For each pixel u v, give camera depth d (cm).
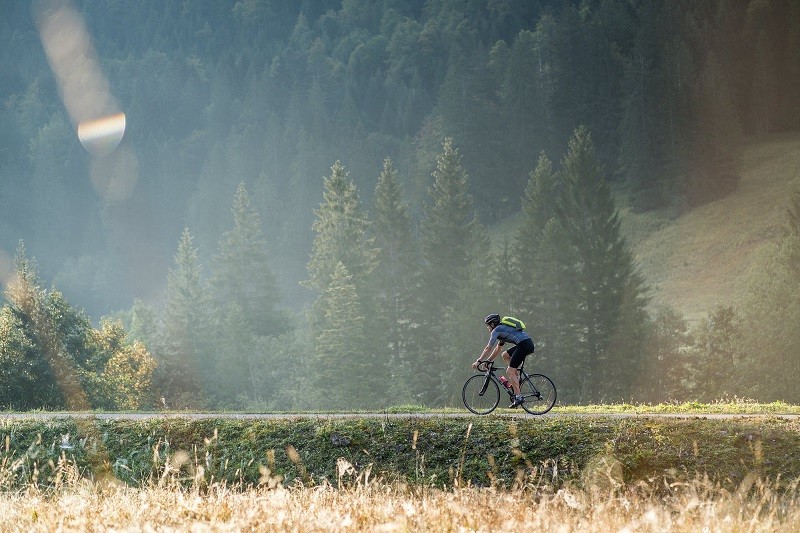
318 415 3706
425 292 16750
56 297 11425
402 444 3134
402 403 13862
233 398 14900
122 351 12800
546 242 14925
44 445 3281
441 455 3055
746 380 11975
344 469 1584
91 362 11544
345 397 13612
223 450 3225
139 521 1233
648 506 1381
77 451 3228
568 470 2844
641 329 13575
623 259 15138
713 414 3559
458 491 1498
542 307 14600
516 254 16250
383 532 1130
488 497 1495
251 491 1423
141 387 12850
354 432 3219
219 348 15600
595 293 14512
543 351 14162
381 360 14738
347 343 13775
